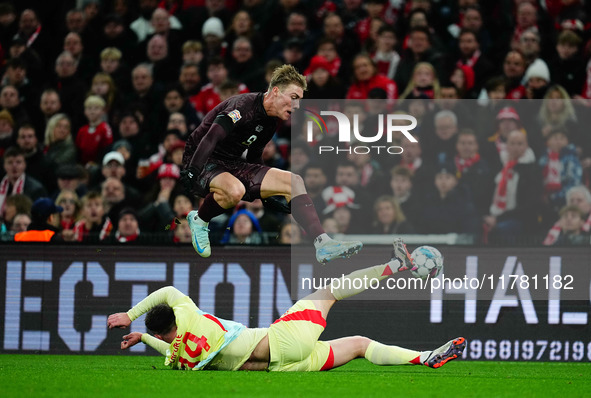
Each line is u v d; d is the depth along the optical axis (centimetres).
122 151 3111
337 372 1786
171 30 3566
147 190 3019
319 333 1762
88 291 2325
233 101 1730
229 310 2291
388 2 3581
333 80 3052
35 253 2333
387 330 2273
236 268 2298
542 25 3478
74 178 2984
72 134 3356
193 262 2305
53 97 3403
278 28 3594
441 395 1351
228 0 3712
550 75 3250
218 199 1739
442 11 3544
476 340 2262
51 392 1328
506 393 1416
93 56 3588
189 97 3331
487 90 3073
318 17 3603
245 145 1759
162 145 3138
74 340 2323
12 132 3375
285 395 1301
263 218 2741
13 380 1532
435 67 3195
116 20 3609
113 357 2264
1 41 3709
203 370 1739
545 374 1880
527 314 2258
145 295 2314
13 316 2333
